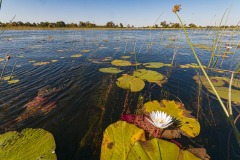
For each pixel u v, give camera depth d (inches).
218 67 221.8
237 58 273.1
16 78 183.5
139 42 515.2
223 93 139.5
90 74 193.0
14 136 87.7
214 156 80.9
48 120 110.1
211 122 105.5
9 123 107.2
